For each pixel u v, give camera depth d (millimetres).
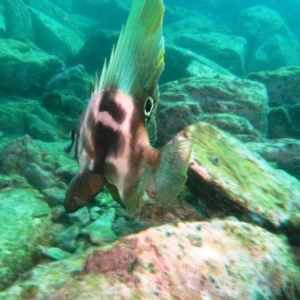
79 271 854
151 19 510
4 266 1206
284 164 2475
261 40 11195
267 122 3021
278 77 3719
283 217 1306
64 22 10281
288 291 993
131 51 529
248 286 886
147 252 818
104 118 561
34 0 9594
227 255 961
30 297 861
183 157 556
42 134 3303
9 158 2111
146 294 699
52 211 1620
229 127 2641
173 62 5980
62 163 2133
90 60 7039
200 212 1526
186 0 15742
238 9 15320
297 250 1305
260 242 1087
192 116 2611
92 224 1505
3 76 4699
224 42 8625
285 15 16984
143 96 538
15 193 1689
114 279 733
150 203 1572
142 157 561
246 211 1305
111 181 572
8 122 3377
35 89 5062
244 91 2980
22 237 1358
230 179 1372
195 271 830
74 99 3975
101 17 12797
